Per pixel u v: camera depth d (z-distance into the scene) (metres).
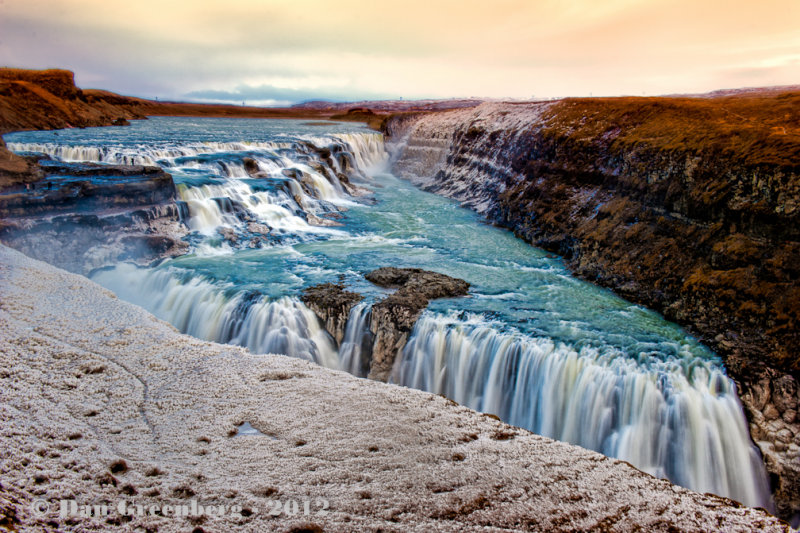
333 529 6.85
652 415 14.56
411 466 8.30
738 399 14.70
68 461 8.01
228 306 19.44
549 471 8.45
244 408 10.02
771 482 13.69
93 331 13.23
